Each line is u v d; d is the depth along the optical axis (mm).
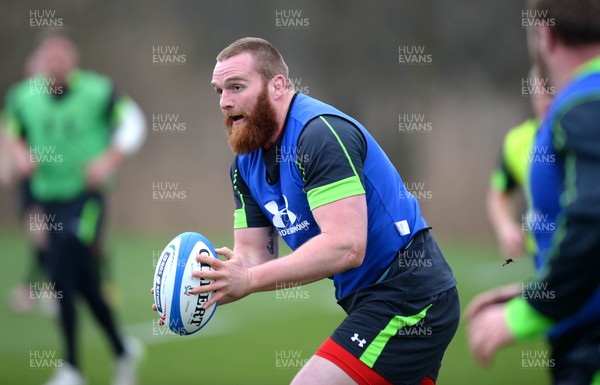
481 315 8828
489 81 72125
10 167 36688
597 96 8180
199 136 68750
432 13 73562
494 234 60312
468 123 68938
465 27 72938
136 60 73125
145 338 28453
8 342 27531
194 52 74000
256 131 12484
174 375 23047
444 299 12945
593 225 7715
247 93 12367
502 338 8570
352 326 12578
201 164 67375
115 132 25375
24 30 72500
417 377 12797
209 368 23922
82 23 73875
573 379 8938
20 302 32000
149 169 66938
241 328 30516
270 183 12969
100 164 24391
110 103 25375
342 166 11875
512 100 70812
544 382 22234
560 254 7941
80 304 34094
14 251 49406
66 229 23312
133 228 64750
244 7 74812
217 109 70688
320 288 41156
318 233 12906
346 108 74250
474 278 41656
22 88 25375
